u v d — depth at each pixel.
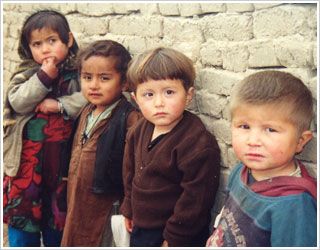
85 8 2.90
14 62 3.87
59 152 2.75
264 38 1.84
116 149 2.38
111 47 2.40
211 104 2.15
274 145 1.60
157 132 2.10
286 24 1.75
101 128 2.43
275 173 1.67
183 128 2.04
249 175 1.75
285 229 1.54
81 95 2.70
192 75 2.07
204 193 1.96
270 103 1.60
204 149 1.97
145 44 2.50
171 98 1.99
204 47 2.15
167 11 2.33
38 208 2.79
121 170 2.40
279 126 1.60
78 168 2.46
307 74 1.71
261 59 1.86
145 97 2.03
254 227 1.63
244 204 1.68
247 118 1.64
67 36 2.70
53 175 2.76
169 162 2.01
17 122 2.72
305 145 1.76
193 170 1.96
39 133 2.73
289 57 1.75
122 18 2.63
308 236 1.53
